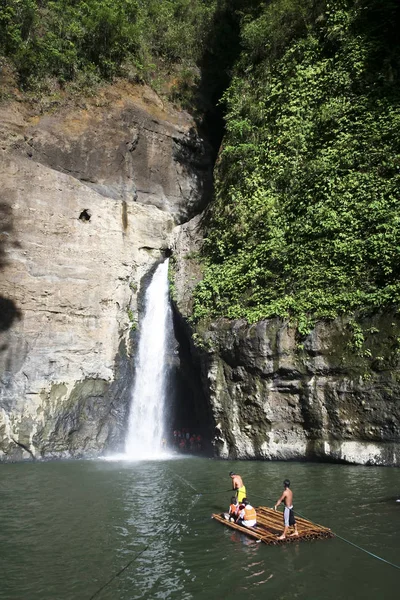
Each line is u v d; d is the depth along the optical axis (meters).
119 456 22.23
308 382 18.22
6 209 22.66
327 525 10.16
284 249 20.53
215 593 7.33
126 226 25.94
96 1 31.39
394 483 13.70
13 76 27.44
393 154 19.23
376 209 18.61
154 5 36.19
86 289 24.03
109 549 9.24
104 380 23.61
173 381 24.31
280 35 24.62
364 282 18.03
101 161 27.97
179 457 21.36
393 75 20.83
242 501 10.83
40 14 30.06
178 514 11.55
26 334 22.25
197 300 22.50
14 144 25.53
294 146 22.23
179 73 34.16
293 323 18.91
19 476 17.03
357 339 17.31
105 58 30.59
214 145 33.78
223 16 35.28
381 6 22.00
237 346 19.88
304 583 7.57
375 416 16.58
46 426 21.81
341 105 21.48
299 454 18.20
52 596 7.32
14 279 22.36
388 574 7.80
